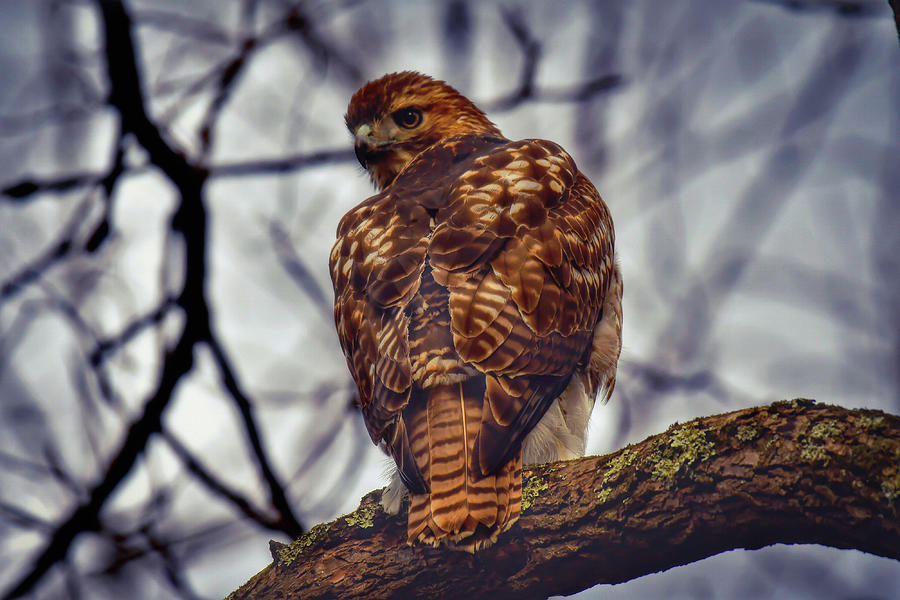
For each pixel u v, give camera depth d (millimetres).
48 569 12305
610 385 10438
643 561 7461
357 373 8570
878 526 6434
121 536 12562
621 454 7605
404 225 8961
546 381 8281
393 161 12383
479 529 7531
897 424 6562
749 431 7000
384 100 12383
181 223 12570
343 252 9383
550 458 9344
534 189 9234
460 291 8234
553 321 8438
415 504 7684
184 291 12531
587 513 7504
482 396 7914
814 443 6707
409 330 8164
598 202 10172
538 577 7758
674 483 7176
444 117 12391
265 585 8578
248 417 12492
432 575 8016
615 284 10289
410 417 7938
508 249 8594
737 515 6977
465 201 8945
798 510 6719
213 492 12445
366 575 8211
